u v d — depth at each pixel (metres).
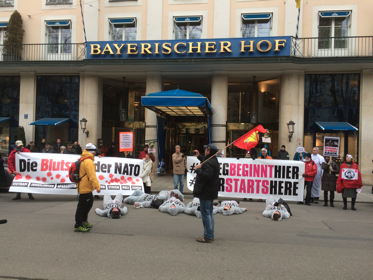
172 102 14.00
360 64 15.86
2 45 19.25
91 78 18.67
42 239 6.25
